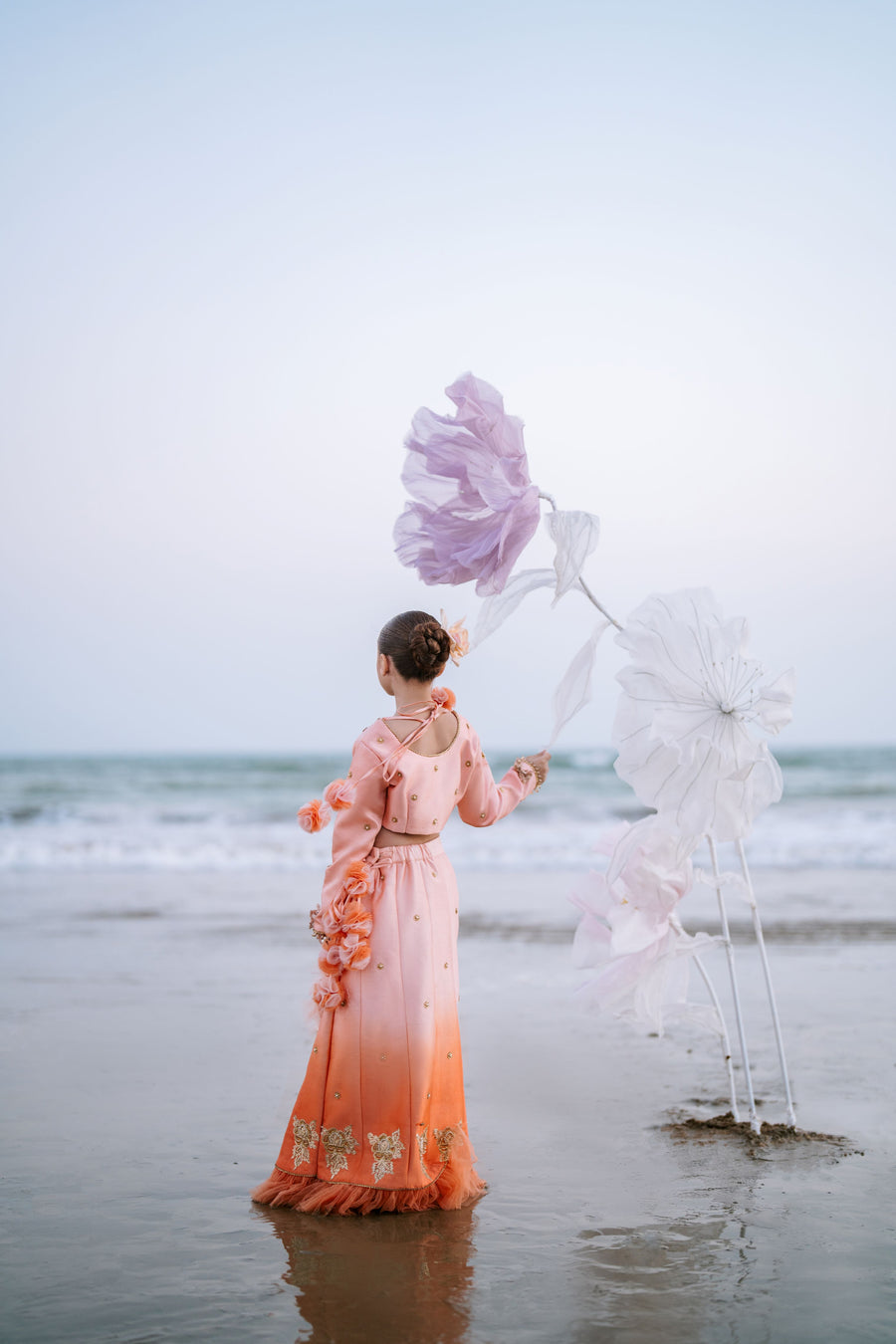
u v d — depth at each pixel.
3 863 13.98
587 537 3.04
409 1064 2.95
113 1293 2.40
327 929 3.00
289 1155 3.04
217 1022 5.27
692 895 9.95
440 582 3.22
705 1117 3.81
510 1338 2.19
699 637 3.22
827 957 6.98
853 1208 2.91
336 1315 2.29
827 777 31.52
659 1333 2.21
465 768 3.22
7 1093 4.07
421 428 3.16
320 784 31.53
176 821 20.80
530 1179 3.18
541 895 10.51
